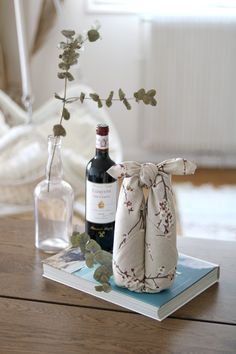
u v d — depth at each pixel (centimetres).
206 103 399
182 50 391
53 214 162
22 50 299
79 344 122
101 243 157
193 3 398
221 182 390
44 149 250
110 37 401
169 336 125
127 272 134
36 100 413
